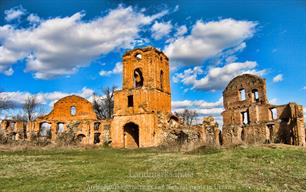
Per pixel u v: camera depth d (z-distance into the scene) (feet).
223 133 157.69
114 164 65.46
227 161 58.13
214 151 80.89
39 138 168.35
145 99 143.33
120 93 149.48
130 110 145.07
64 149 112.98
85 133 171.83
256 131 145.38
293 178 45.73
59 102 181.47
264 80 149.18
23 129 180.45
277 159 58.54
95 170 55.67
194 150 85.81
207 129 146.41
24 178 47.73
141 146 138.41
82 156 86.99
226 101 162.09
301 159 58.90
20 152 95.50
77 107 180.04
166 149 105.70
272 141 135.95
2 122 176.65
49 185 41.42
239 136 151.02
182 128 141.59
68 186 40.32
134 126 152.15
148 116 140.46
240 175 47.39
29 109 216.13
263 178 45.62
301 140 126.00
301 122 127.95
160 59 156.15
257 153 63.21
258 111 147.43
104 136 164.25
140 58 151.23
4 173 52.49
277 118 139.54
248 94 153.28
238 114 155.63
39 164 64.69
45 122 178.19
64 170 55.88
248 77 154.71
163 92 153.38
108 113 219.00
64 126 177.99
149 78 146.92
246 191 37.37
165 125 143.74
